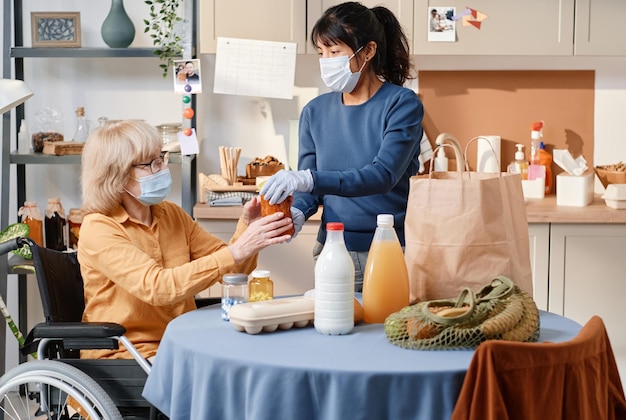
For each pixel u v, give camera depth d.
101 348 2.43
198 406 2.01
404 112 2.61
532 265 3.75
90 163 2.58
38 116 4.04
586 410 1.89
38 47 3.89
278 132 4.25
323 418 1.89
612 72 4.23
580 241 3.74
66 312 2.66
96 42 4.18
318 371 1.88
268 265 3.87
